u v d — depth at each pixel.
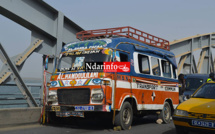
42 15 12.43
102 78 7.79
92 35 9.60
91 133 7.54
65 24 13.82
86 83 7.94
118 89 8.09
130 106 8.63
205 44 28.88
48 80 12.70
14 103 10.63
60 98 8.35
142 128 8.95
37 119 9.60
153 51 10.37
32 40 12.45
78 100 7.99
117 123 8.16
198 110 6.57
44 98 9.00
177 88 12.03
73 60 8.63
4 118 8.53
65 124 9.76
